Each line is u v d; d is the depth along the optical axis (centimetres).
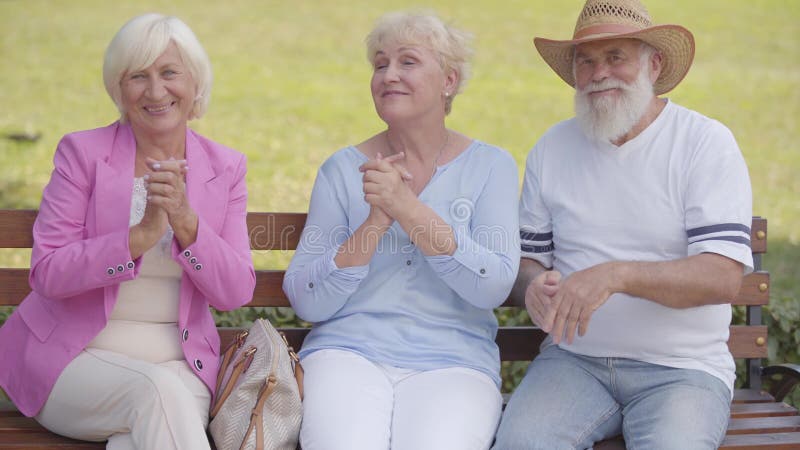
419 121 300
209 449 247
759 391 326
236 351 279
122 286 275
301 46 1177
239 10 1287
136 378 253
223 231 287
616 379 287
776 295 403
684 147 287
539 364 298
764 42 1227
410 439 259
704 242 274
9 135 886
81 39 1144
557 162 304
